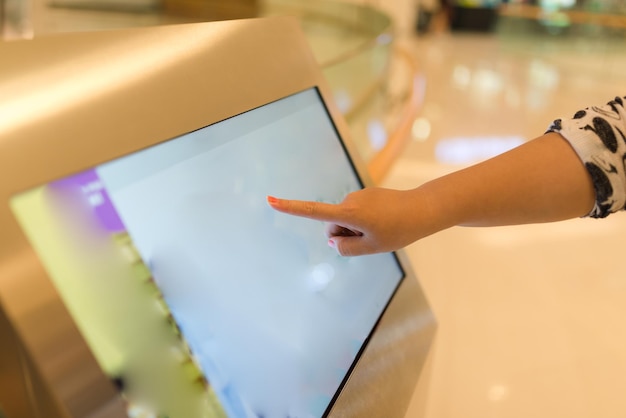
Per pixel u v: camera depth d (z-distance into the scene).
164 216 0.31
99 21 3.88
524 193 0.39
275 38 0.46
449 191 0.39
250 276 0.36
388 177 0.97
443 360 0.56
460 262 0.75
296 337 0.38
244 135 0.40
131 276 0.27
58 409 0.22
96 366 0.24
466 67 3.91
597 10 3.83
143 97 0.30
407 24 5.41
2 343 0.22
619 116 0.41
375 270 0.52
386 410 0.44
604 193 0.40
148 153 0.31
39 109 0.25
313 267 0.43
